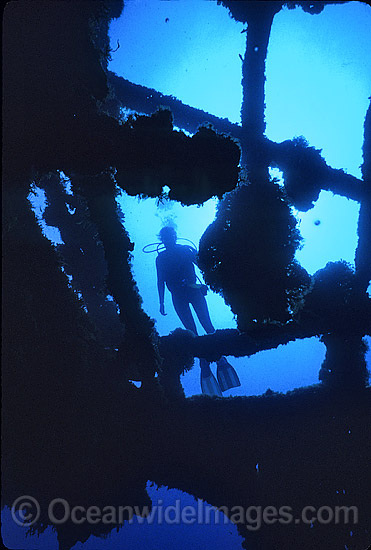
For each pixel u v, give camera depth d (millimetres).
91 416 851
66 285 877
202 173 740
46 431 811
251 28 844
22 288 808
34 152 742
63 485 831
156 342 938
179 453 929
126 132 742
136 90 877
